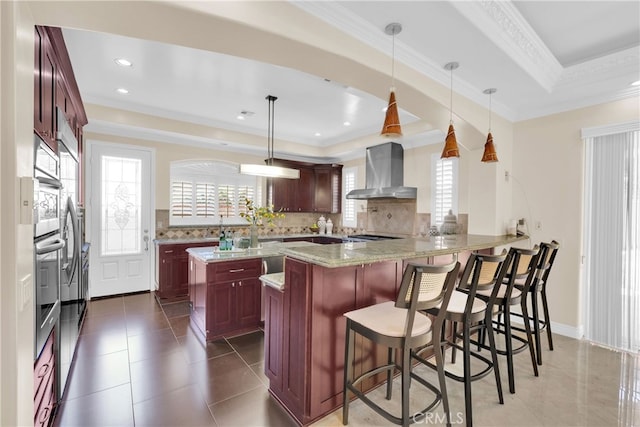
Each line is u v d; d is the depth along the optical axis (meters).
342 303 1.93
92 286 4.23
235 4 1.63
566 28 2.35
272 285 2.10
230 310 3.11
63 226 1.90
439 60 2.51
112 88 3.44
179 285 4.44
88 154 4.18
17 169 1.00
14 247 0.98
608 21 2.26
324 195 6.42
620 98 2.94
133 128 4.19
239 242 3.67
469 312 1.86
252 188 5.96
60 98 2.17
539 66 2.71
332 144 6.05
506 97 3.21
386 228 5.54
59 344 1.86
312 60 2.11
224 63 2.86
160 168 4.77
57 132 1.86
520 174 3.65
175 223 5.07
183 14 1.53
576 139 3.23
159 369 2.42
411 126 4.56
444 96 2.81
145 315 3.66
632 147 2.89
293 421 1.86
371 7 1.92
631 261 2.91
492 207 3.54
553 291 3.38
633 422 1.87
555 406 2.02
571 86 2.97
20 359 1.04
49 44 1.77
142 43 2.52
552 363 2.62
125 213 4.48
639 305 2.86
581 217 3.18
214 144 5.20
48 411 1.66
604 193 3.06
